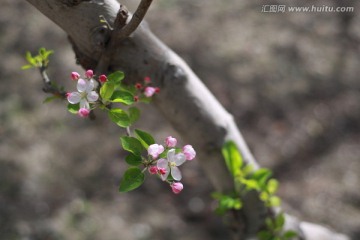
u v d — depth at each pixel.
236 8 6.68
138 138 1.21
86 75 1.26
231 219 1.97
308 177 5.08
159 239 4.48
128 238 4.47
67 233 4.47
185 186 4.89
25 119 5.34
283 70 5.95
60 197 4.75
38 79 5.69
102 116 5.43
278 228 1.95
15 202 4.62
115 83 1.30
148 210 4.71
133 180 1.17
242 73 5.84
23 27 6.21
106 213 4.67
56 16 1.43
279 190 4.94
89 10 1.41
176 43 6.05
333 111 5.62
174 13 6.48
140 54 1.55
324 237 2.38
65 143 5.19
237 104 5.53
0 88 5.59
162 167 1.17
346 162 5.22
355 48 6.39
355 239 4.58
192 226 4.60
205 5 6.66
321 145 5.34
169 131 5.21
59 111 5.45
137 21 1.34
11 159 4.97
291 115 5.53
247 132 5.34
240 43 6.18
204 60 5.91
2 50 5.95
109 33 1.42
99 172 4.99
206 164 1.87
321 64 6.11
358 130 5.52
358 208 4.86
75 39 1.49
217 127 1.76
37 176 4.87
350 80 5.99
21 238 4.35
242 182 1.83
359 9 6.80
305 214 4.74
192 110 1.69
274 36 6.34
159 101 1.67
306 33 6.45
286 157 5.20
